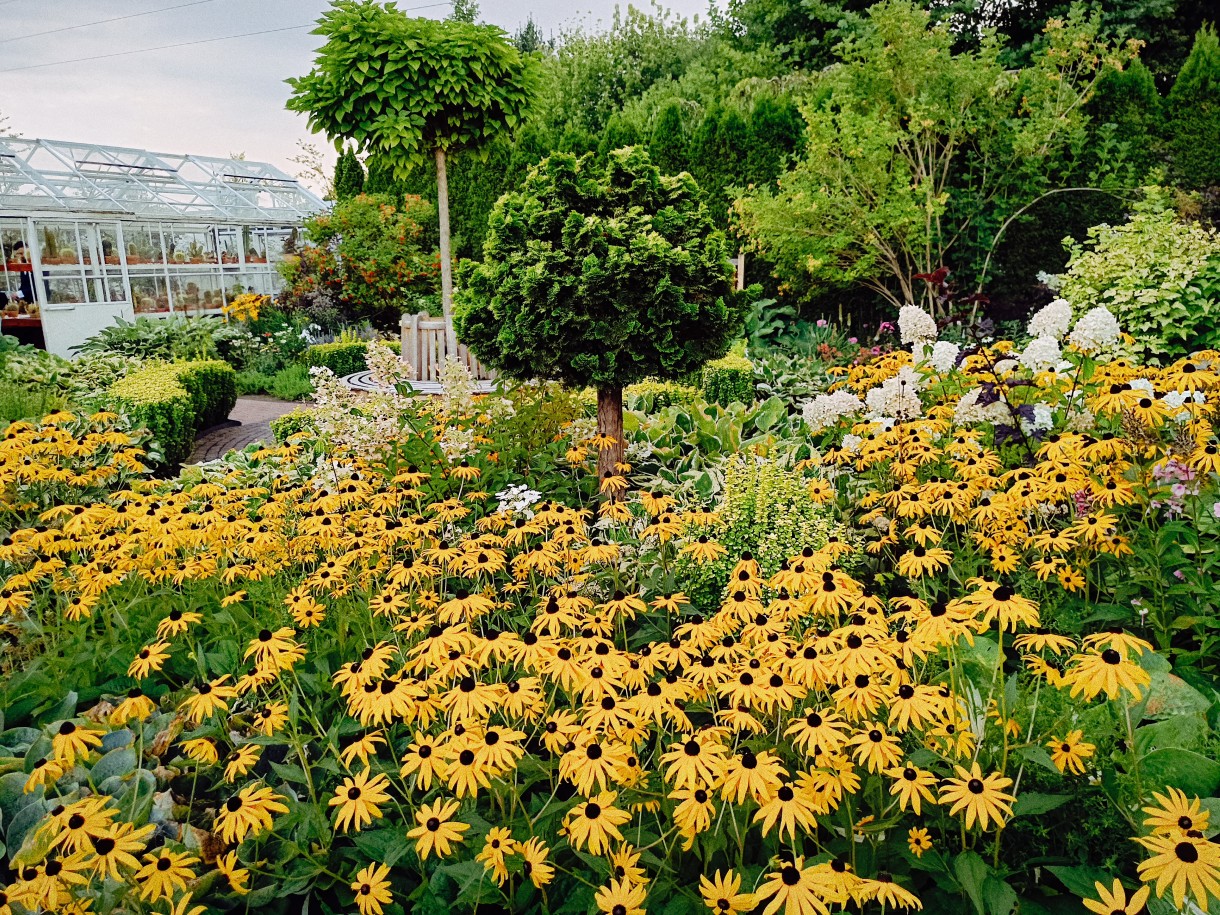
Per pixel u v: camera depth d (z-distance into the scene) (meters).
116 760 2.09
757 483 3.24
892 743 1.49
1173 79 12.90
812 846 1.68
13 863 1.70
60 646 2.55
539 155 11.15
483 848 1.57
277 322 12.49
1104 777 1.71
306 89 6.23
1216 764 1.75
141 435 5.05
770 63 14.91
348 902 1.69
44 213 12.47
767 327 8.95
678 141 9.99
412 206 12.13
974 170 8.80
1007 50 12.70
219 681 1.87
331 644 2.51
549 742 1.63
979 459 2.84
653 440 4.92
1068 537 2.35
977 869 1.38
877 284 8.87
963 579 2.67
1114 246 6.43
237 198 16.28
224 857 1.71
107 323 13.14
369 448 3.88
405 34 6.05
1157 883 1.13
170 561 2.78
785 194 8.29
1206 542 2.34
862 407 3.97
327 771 2.02
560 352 3.70
